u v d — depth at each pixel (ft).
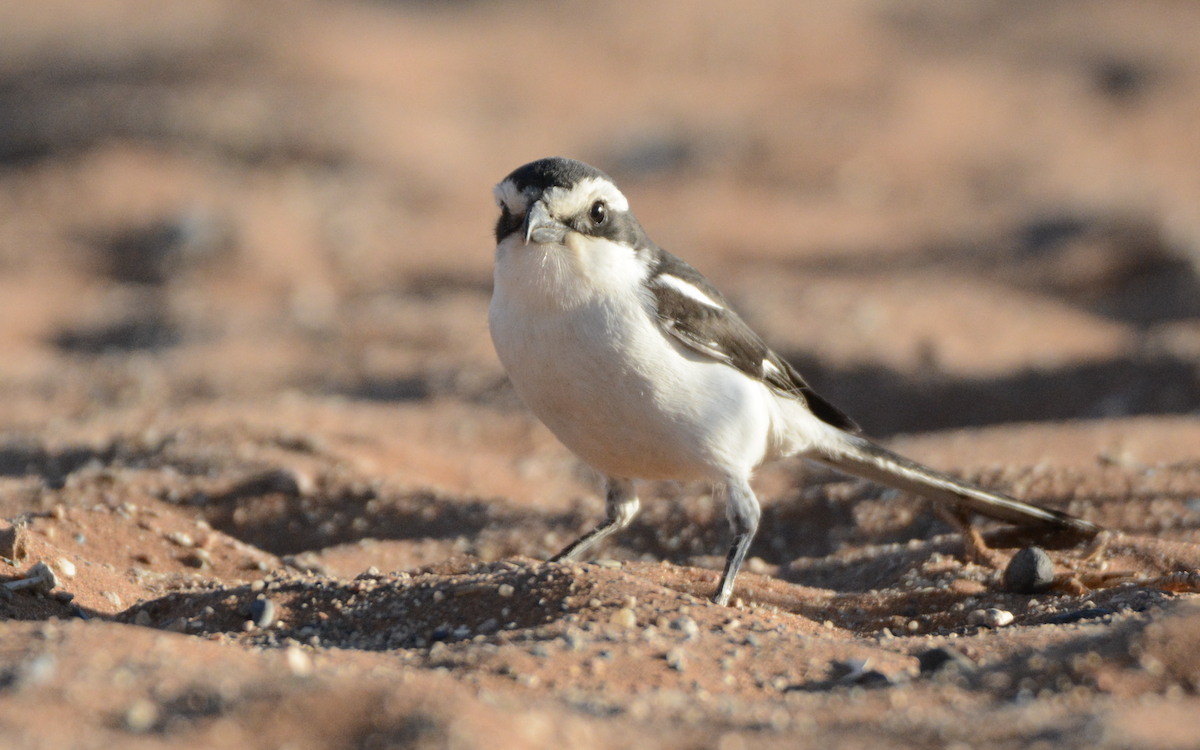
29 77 130.41
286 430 41.04
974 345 56.70
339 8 164.14
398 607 21.06
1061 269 71.46
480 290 76.33
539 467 42.39
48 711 13.70
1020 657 17.51
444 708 13.84
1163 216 73.67
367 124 112.88
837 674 17.57
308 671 15.78
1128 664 16.58
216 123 107.65
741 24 162.20
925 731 14.32
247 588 22.15
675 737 14.32
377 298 75.41
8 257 80.33
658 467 24.27
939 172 107.04
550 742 13.66
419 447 42.80
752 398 24.13
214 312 68.90
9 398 54.65
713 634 19.26
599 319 22.72
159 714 13.80
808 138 114.01
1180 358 49.32
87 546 27.14
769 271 78.74
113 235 83.97
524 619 20.17
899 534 30.96
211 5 163.43
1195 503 30.09
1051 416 49.11
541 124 125.59
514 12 168.45
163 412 46.91
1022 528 27.81
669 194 102.73
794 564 29.04
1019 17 162.91
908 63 145.07
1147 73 137.59
